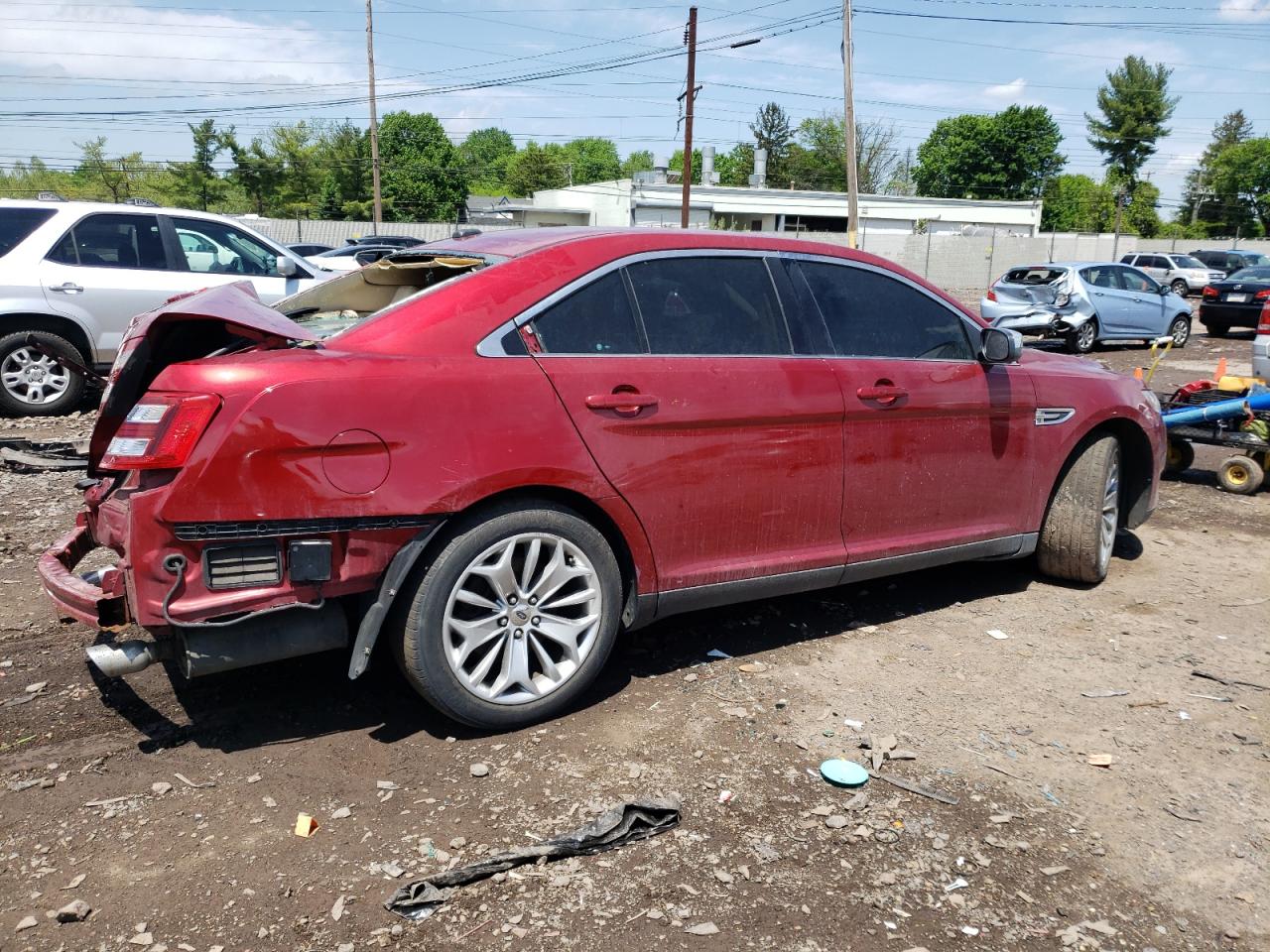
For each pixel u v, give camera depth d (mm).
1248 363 16141
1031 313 17453
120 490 3113
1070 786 3127
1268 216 84688
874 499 4094
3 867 2584
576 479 3275
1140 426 5070
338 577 2963
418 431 2994
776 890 2582
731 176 87438
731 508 3680
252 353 2992
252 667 3807
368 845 2707
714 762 3197
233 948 2309
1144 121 81188
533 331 3293
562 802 2930
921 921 2486
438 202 74312
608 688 3715
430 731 3342
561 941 2365
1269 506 6996
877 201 53469
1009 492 4586
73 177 57625
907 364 4172
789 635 4293
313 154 59688
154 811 2848
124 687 3627
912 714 3572
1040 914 2531
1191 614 4691
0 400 8703
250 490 2807
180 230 9203
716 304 3738
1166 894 2627
